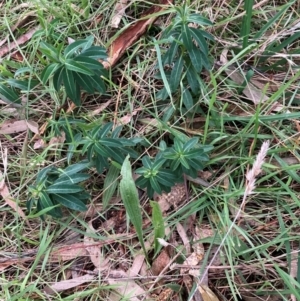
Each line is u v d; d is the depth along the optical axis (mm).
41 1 747
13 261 633
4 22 779
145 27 726
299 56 686
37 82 715
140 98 703
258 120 619
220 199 636
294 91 675
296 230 615
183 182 642
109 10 761
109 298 605
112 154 612
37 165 682
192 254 613
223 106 661
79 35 755
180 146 605
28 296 599
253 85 690
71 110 700
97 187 668
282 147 650
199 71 641
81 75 626
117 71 724
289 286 535
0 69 720
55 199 616
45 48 605
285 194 631
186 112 659
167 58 642
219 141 663
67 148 688
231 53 710
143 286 607
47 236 644
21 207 667
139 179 610
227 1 742
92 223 651
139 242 631
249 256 602
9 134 716
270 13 740
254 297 591
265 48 689
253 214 631
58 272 627
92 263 633
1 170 697
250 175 485
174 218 637
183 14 638
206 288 590
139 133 678
